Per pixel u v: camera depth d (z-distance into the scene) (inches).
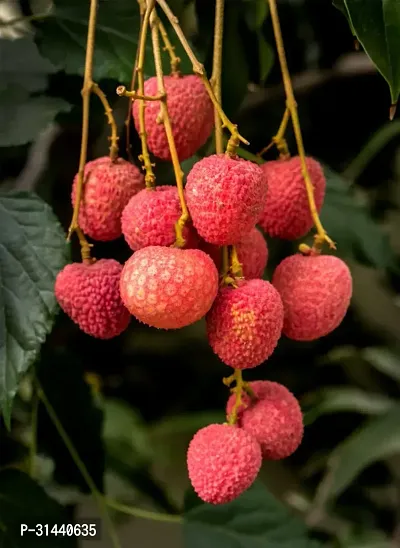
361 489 39.5
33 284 22.1
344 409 38.7
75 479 27.8
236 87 26.7
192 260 19.3
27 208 22.5
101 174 21.0
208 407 42.6
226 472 20.1
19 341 21.8
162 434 40.5
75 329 33.4
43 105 25.1
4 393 21.6
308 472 38.8
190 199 19.4
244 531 26.4
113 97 26.0
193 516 26.4
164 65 24.1
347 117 34.1
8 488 25.3
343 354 40.0
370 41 20.0
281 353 40.4
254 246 20.6
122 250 28.6
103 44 24.3
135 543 37.2
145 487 34.5
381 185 37.1
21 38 26.5
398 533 37.6
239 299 19.7
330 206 29.2
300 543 26.4
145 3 21.0
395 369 39.3
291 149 33.3
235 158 19.5
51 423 27.7
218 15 20.5
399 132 33.8
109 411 38.8
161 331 41.1
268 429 20.7
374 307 41.0
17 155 30.4
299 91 33.2
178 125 20.8
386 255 29.5
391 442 34.6
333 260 20.9
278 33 21.0
